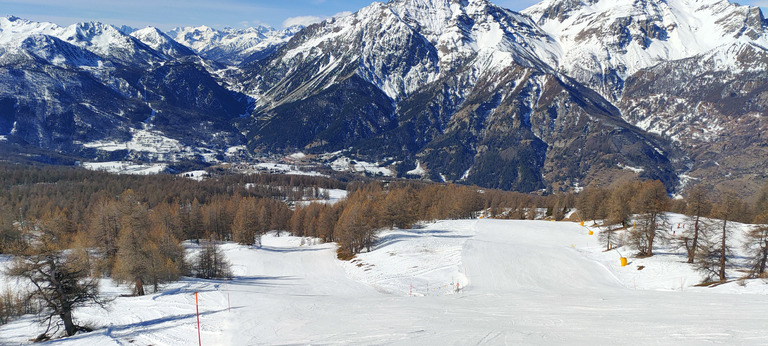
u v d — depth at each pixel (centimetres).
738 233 8725
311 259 11425
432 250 9894
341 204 17450
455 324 3797
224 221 15612
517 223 14012
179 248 8738
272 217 17938
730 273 6475
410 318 4188
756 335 2834
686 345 2706
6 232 9838
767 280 5622
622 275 7506
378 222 12950
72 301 4650
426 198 17950
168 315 4878
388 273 8569
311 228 15712
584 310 4281
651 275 7175
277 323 4225
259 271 10050
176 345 3644
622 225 11438
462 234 11944
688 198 7531
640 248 8388
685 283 6469
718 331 2988
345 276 9206
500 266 8150
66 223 12006
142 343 3750
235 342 3612
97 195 19262
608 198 14100
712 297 4828
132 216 7275
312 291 7312
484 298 5572
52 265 4522
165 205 16200
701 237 7181
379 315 4438
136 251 6725
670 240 8212
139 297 6184
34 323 4994
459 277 7612
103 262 7825
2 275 6228
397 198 14475
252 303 5534
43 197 18212
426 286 7344
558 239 11294
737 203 6569
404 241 11012
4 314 5209
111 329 4344
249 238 13700
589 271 7694
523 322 3778
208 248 9119
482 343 3091
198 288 7025
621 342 2884
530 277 7388
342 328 3872
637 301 4712
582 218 14888
